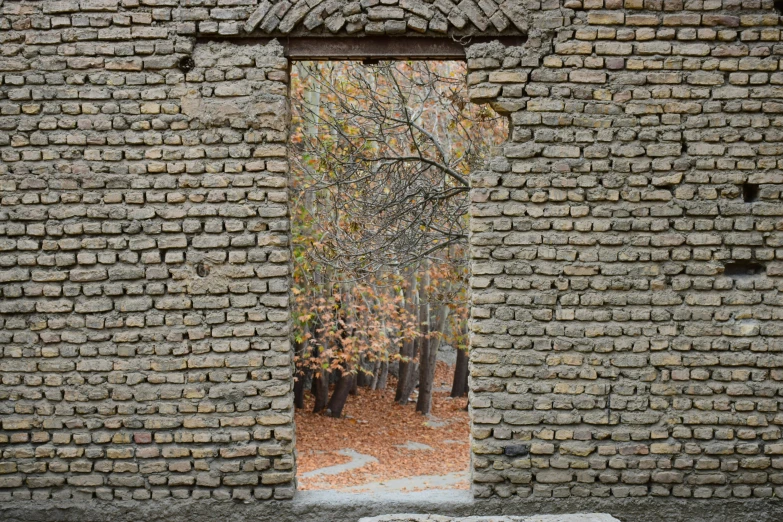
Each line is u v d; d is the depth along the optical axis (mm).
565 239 5242
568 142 5246
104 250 5273
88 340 5270
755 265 5281
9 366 5262
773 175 5207
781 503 5199
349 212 10422
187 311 5281
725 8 5211
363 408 17828
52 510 5246
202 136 5258
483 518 5008
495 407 5266
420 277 16219
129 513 5250
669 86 5223
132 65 5250
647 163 5230
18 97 5246
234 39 5293
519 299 5250
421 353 17297
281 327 5258
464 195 10164
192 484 5258
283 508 5250
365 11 5234
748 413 5223
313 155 11617
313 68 12328
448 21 5250
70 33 5242
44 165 5258
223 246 5258
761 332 5211
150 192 5270
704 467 5211
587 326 5242
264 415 5250
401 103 9891
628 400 5227
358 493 5453
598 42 5223
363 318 14844
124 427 5262
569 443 5238
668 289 5238
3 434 5258
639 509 5227
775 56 5211
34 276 5262
